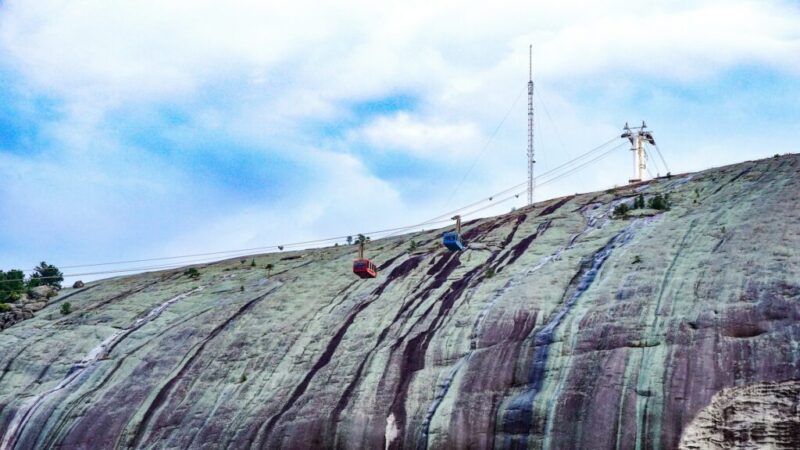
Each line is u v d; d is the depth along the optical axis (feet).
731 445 142.61
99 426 198.80
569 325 169.89
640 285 173.78
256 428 181.47
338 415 174.91
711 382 149.48
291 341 204.33
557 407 155.94
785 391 143.95
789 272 163.53
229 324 220.84
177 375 206.18
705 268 172.45
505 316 180.96
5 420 211.00
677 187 229.66
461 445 160.45
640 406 150.71
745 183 214.48
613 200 232.73
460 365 173.88
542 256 205.77
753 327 155.33
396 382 177.27
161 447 188.85
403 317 197.77
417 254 230.68
